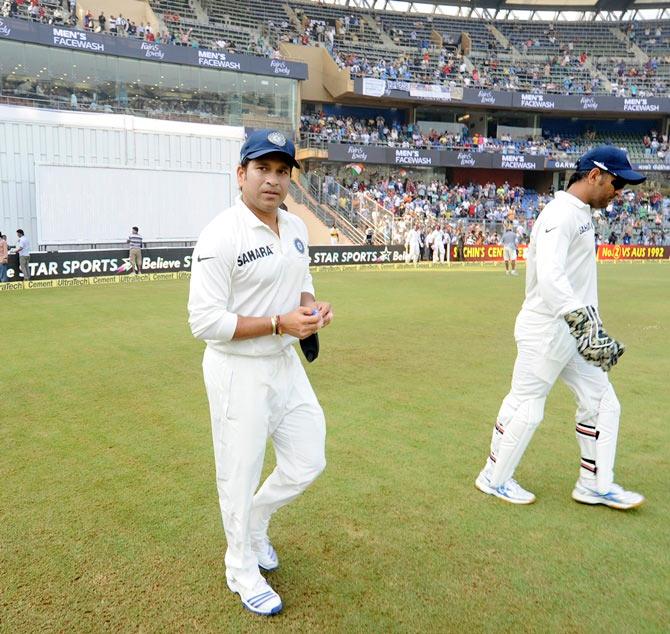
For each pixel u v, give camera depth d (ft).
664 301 43.50
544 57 130.72
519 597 9.28
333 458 14.53
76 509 11.95
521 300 43.39
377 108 117.50
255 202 8.48
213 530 11.18
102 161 75.46
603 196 11.12
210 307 8.15
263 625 8.67
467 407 18.52
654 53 134.41
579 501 12.36
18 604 9.05
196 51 85.10
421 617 8.83
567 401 19.16
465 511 11.96
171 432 16.26
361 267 75.61
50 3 87.76
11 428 16.53
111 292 47.60
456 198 108.88
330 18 123.75
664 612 8.95
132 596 9.27
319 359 24.79
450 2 136.98
